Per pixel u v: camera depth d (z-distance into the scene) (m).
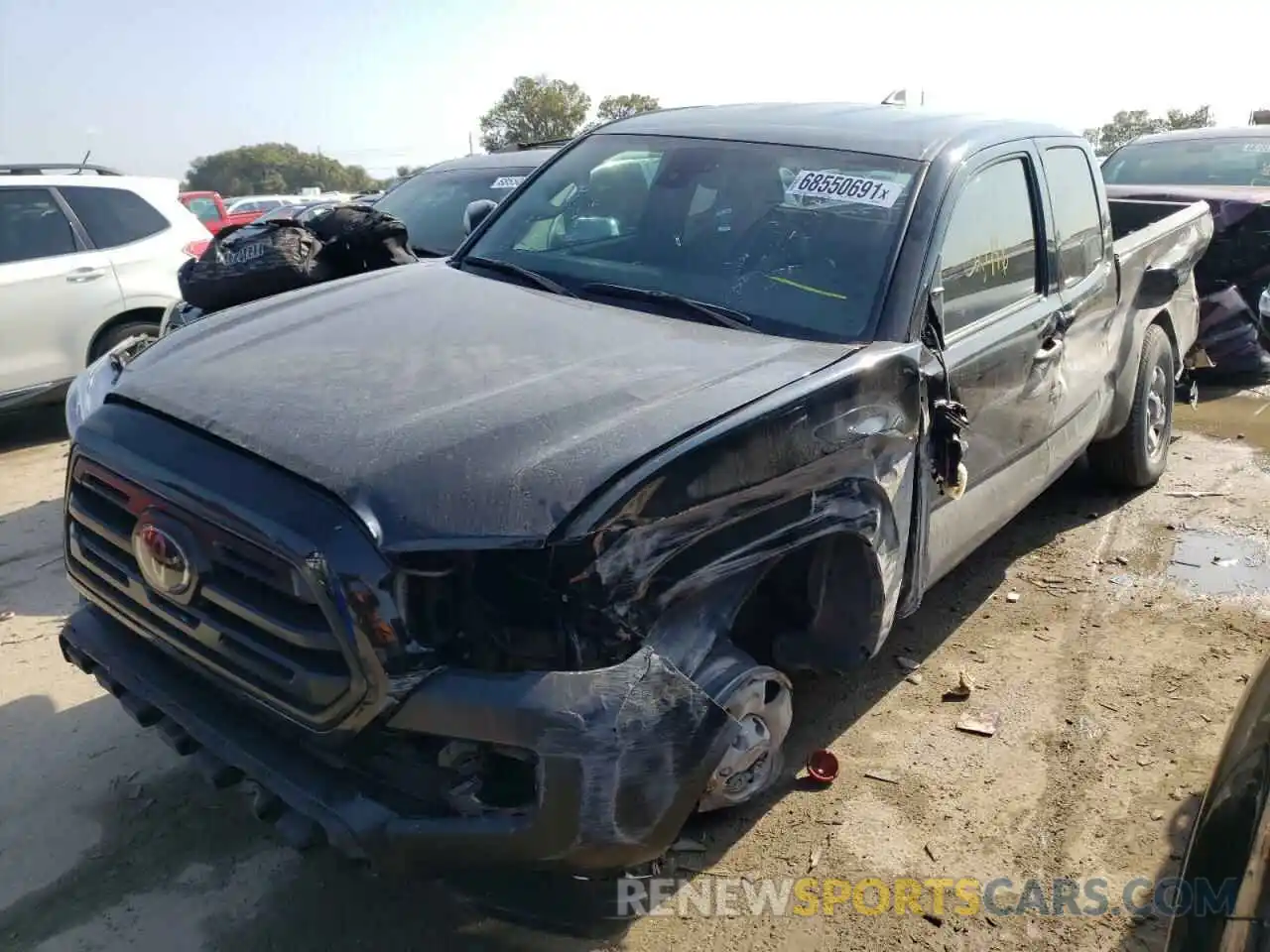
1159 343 5.45
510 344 2.89
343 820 2.20
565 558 2.15
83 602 2.95
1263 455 6.33
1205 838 2.20
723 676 2.45
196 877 2.87
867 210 3.38
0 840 3.00
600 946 2.65
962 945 2.67
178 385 2.71
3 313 6.68
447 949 2.63
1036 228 4.07
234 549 2.25
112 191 7.32
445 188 6.71
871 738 3.50
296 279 4.70
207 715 2.46
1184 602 4.45
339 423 2.40
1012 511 4.02
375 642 2.11
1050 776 3.31
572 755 2.10
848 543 2.89
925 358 3.10
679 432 2.37
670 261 3.50
